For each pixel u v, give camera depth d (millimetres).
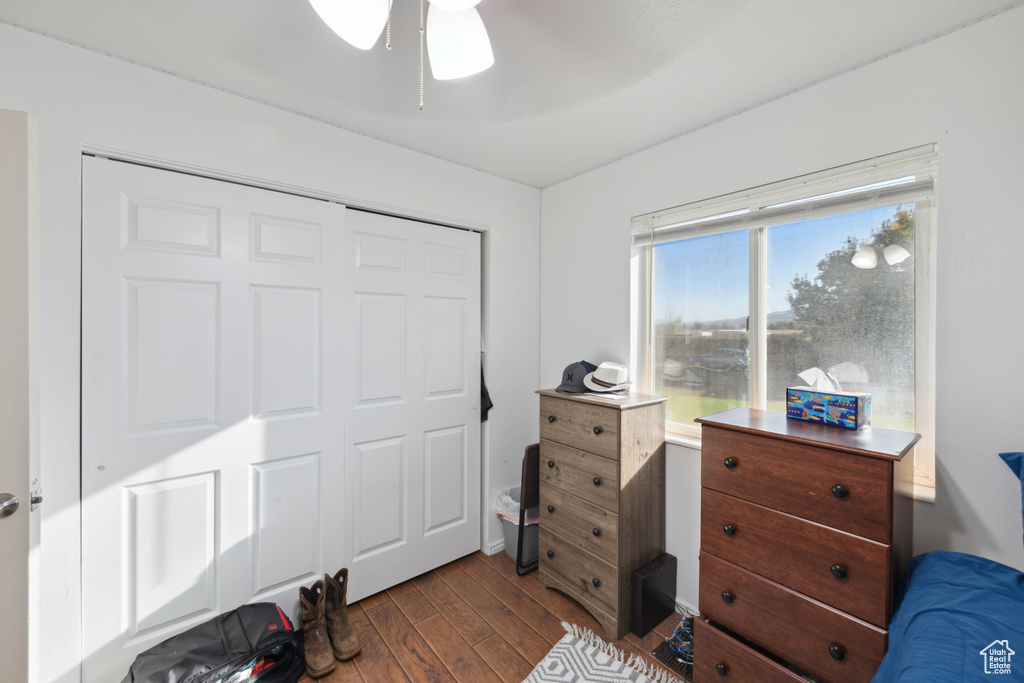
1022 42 1270
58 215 1425
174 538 1654
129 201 1560
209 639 1550
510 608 2119
